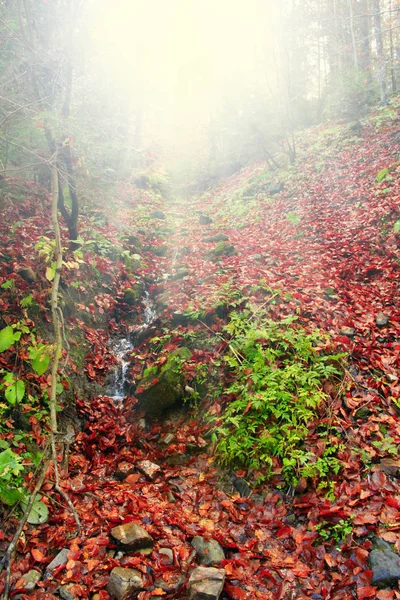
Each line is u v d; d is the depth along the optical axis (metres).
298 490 3.83
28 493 3.55
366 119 14.58
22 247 5.97
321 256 7.69
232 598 2.99
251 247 9.09
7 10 5.90
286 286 6.58
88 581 3.01
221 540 3.46
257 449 4.21
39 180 8.14
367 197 9.31
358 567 3.07
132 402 5.48
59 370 5.05
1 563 3.04
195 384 5.33
